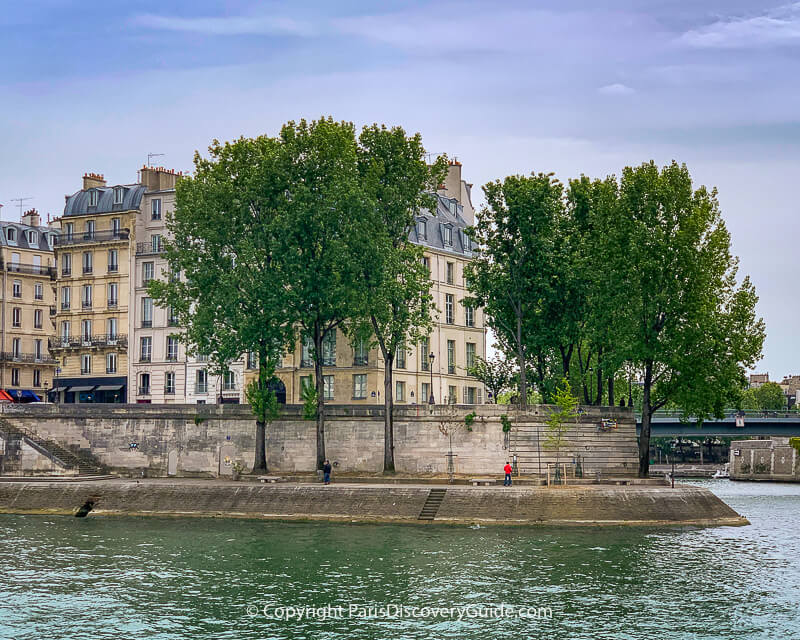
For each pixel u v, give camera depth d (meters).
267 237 77.25
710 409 75.00
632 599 45.28
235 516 70.00
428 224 98.00
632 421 78.69
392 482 74.69
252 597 46.00
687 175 75.94
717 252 75.25
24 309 120.62
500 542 58.44
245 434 81.88
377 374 90.31
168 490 73.19
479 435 76.62
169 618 42.91
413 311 78.06
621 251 74.44
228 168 78.94
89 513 72.88
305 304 76.38
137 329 100.88
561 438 75.00
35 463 80.75
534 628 41.06
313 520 68.12
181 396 98.75
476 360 101.12
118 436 84.00
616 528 63.81
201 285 78.31
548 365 91.44
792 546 57.59
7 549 57.81
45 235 124.38
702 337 71.94
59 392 103.56
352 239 73.88
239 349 76.81
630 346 72.31
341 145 76.62
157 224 101.44
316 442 80.31
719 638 39.69
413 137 79.44
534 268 79.06
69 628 41.62
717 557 54.12
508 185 79.50
